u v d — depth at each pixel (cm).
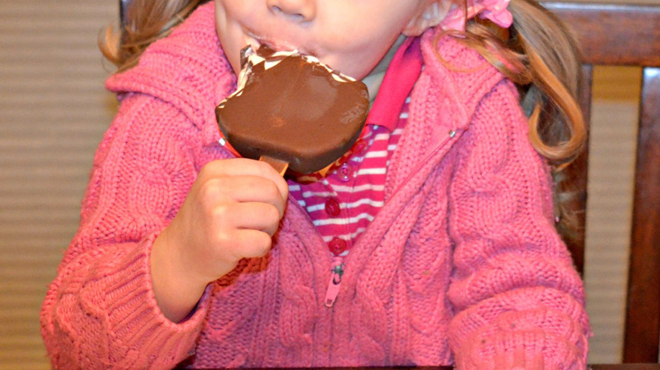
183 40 95
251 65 77
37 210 192
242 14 78
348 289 91
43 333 82
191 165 91
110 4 184
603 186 188
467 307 88
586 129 113
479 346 78
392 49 95
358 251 90
